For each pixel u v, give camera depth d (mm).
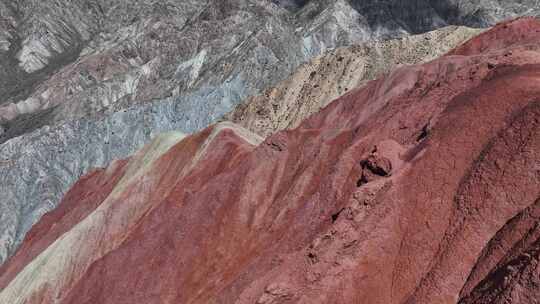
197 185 47906
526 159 22094
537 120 22625
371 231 24281
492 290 17875
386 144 27578
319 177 34719
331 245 24766
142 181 55594
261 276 27859
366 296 22875
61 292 51062
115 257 42750
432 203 23719
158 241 41062
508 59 28875
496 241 20266
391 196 24734
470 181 23156
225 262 36156
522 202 21438
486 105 25438
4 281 62719
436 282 21125
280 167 38969
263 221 36531
